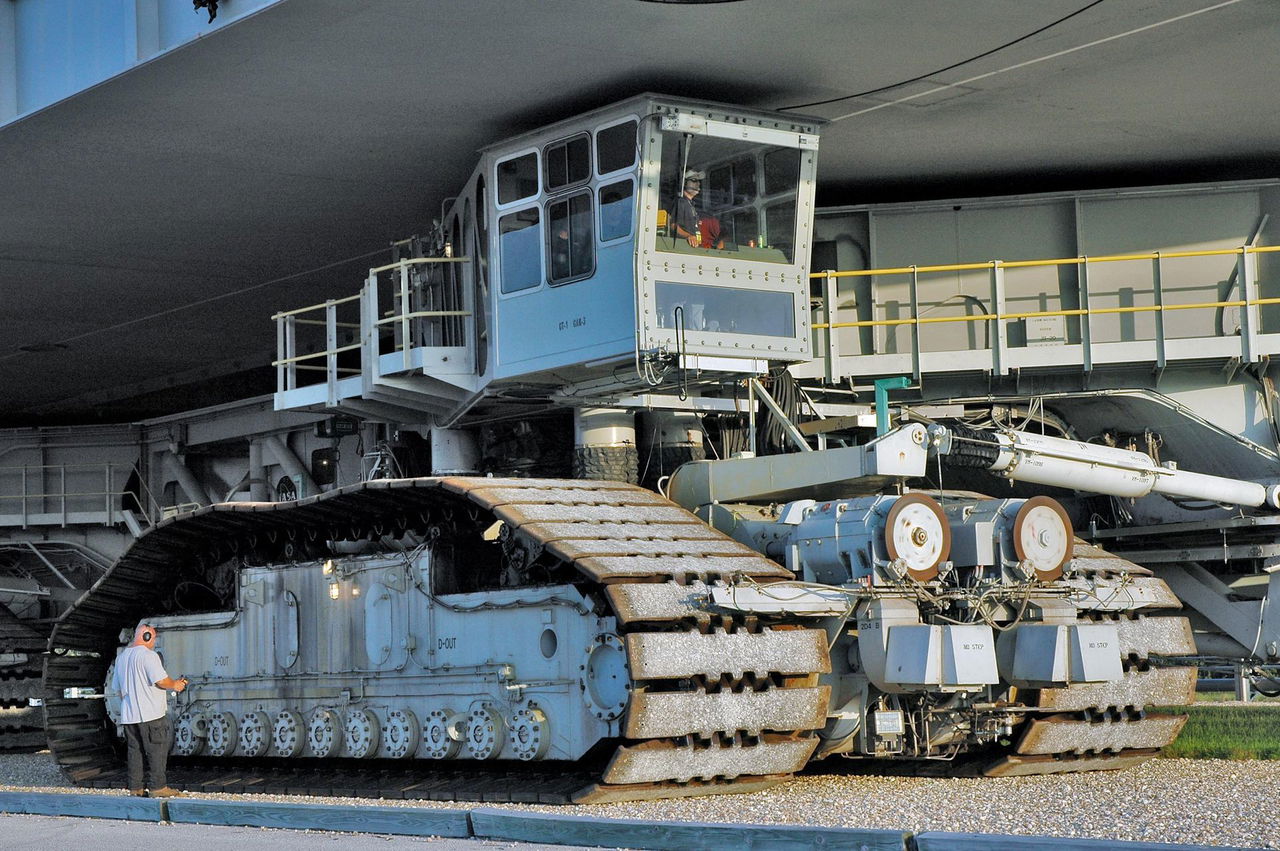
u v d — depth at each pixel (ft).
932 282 67.21
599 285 54.49
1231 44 52.85
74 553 101.50
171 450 96.37
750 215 55.42
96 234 74.23
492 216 58.44
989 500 49.65
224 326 95.45
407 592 47.96
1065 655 43.42
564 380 57.82
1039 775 47.42
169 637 57.67
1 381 109.70
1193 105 59.98
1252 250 62.64
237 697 54.29
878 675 43.06
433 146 62.28
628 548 41.68
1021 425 65.16
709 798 40.81
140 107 56.44
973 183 71.61
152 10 52.11
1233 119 62.08
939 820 34.45
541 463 64.18
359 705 49.26
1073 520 67.87
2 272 80.53
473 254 61.36
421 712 46.98
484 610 45.14
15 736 76.95
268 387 111.24
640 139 53.21
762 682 41.34
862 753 46.06
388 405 66.59
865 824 34.06
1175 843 27.53
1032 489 67.56
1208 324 65.77
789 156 56.24
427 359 60.29
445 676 46.24
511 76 54.03
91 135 59.67
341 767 52.03
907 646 42.39
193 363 106.52
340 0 46.29
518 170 57.67
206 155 62.69
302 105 56.65
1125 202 66.64
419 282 65.67
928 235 67.51
